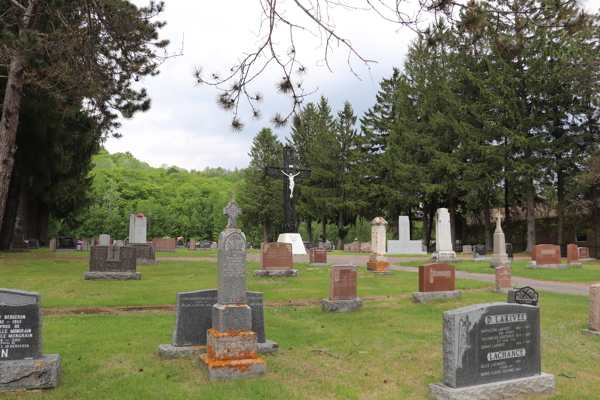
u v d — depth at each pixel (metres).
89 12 12.84
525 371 6.32
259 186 69.00
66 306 13.16
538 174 38.06
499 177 43.97
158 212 86.75
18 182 33.28
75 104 20.64
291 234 39.53
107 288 16.30
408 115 52.78
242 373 6.93
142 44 17.72
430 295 14.67
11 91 20.75
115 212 81.50
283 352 8.50
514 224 53.47
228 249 7.29
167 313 12.38
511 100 38.81
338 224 63.91
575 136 39.03
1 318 6.16
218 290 7.46
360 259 34.94
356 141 59.78
